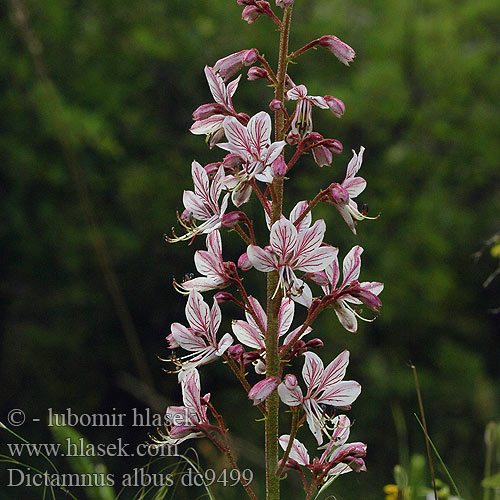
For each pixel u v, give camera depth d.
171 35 15.10
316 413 3.33
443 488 4.68
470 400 15.30
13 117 13.40
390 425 14.87
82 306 14.52
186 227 3.61
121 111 14.43
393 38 16.62
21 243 13.59
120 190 14.20
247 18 3.50
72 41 14.38
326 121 15.96
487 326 18.56
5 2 13.13
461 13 17.47
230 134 3.35
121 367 14.73
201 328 3.50
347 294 3.48
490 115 16.48
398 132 16.58
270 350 3.45
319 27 16.12
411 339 15.82
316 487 3.58
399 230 15.95
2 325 14.08
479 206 18.27
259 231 14.18
